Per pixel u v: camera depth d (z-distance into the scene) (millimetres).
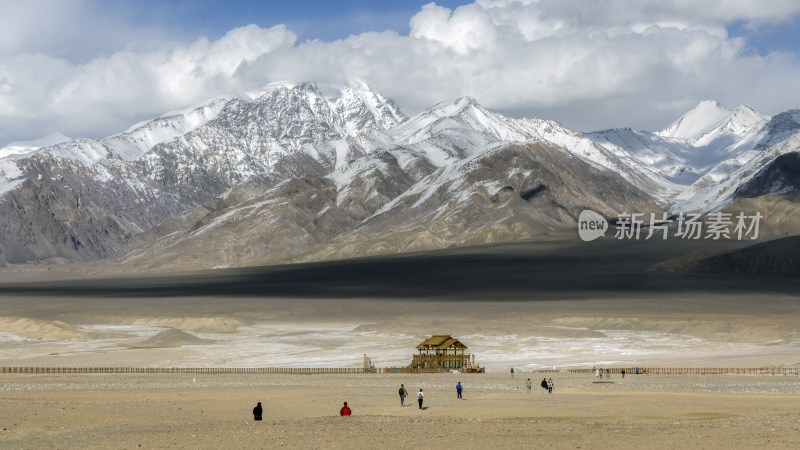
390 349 126812
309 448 43406
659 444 42719
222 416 58344
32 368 98062
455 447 43125
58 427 52406
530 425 50094
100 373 95812
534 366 105375
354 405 63875
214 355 120312
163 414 59031
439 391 73500
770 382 80000
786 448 40844
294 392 72875
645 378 86062
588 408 59625
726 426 47781
